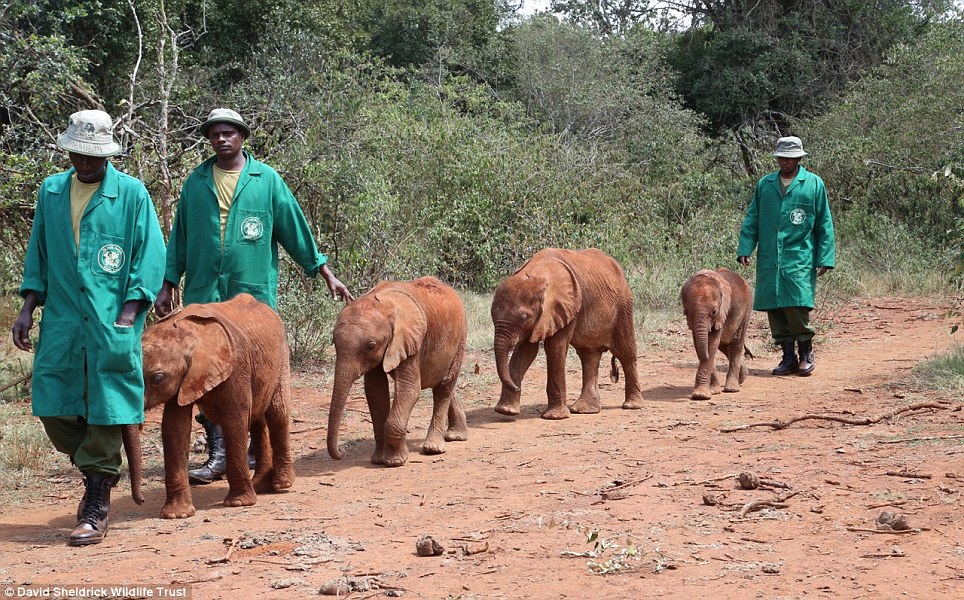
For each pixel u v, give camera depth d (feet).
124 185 18.95
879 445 23.45
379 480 22.90
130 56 60.59
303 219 24.38
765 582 14.82
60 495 22.59
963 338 42.86
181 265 24.34
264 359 21.17
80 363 18.31
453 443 26.76
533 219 55.11
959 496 18.76
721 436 26.13
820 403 30.25
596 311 30.14
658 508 19.16
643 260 59.88
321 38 69.31
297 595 15.03
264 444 22.18
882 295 57.26
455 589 15.05
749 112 103.86
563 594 14.66
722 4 110.32
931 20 104.68
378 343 22.90
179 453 20.08
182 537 18.47
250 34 73.61
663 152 80.94
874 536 16.78
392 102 69.77
